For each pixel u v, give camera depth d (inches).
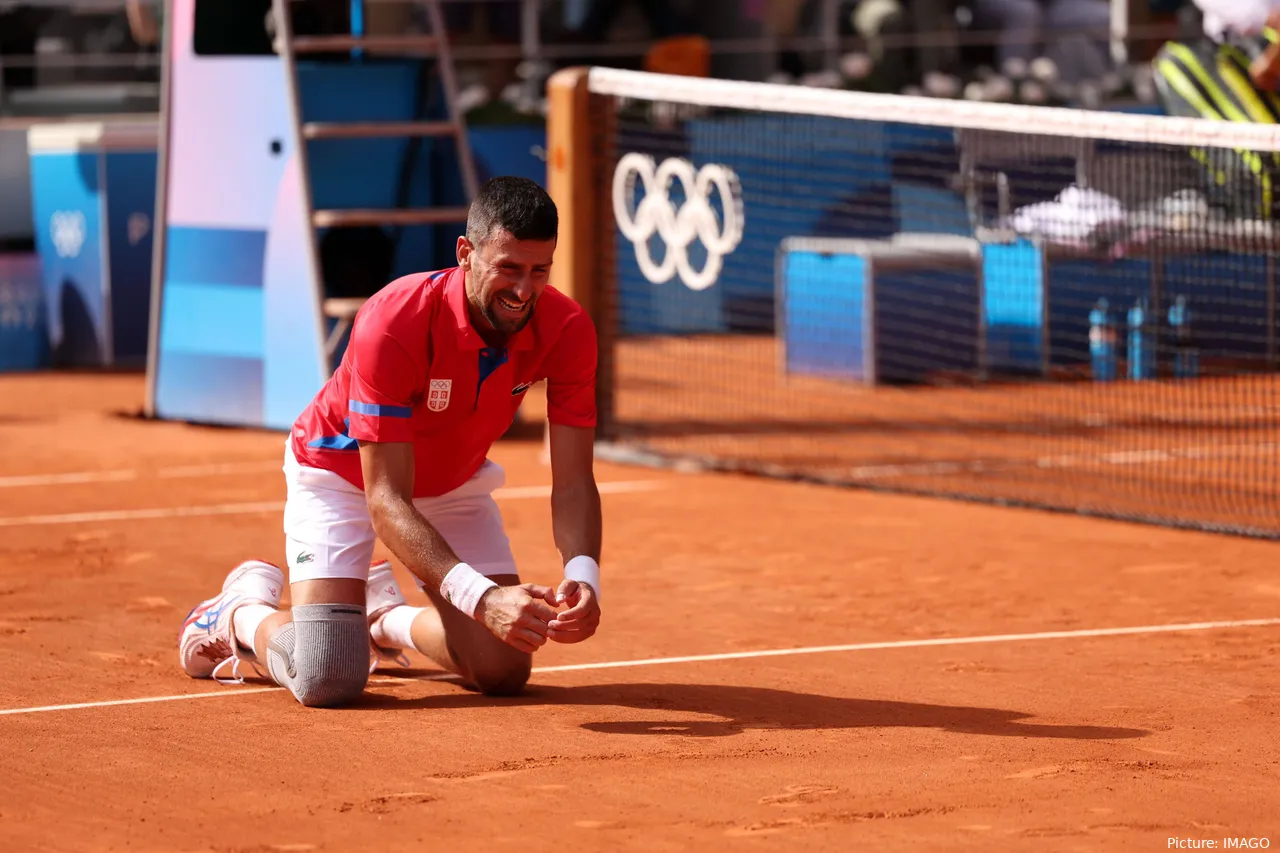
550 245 618.2
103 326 2276.1
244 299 1699.1
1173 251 1791.3
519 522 1192.8
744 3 2674.7
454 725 662.5
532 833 518.6
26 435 1667.1
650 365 2207.2
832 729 655.8
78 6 2630.4
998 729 655.1
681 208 1547.7
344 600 698.2
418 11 2529.5
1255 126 1073.5
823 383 2066.9
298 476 701.3
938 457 1517.0
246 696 716.7
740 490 1352.1
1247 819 532.1
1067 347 2047.2
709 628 864.9
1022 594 951.6
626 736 643.5
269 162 1660.9
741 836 514.6
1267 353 1863.9
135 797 562.9
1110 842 508.1
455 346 647.1
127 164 2256.4
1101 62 2667.3
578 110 1481.3
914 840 509.7
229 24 1756.9
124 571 1018.1
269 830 524.1
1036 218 1984.5
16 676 754.8
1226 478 1379.2
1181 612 900.6
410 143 1740.9
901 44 2578.7
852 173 2427.4
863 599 939.3
